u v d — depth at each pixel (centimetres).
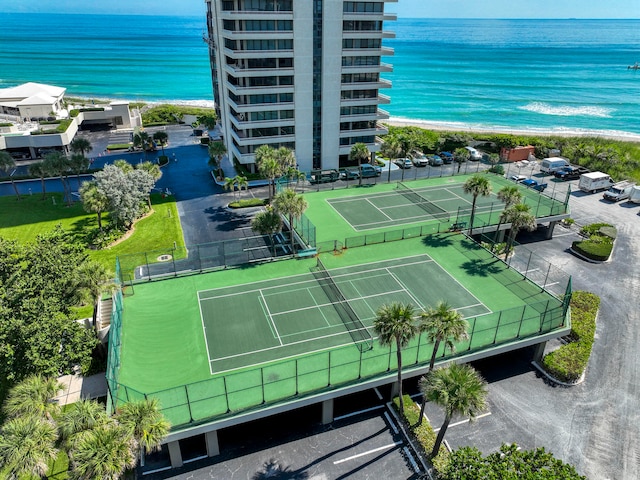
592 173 7319
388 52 7319
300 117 7244
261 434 3077
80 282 3409
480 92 18075
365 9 6981
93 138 10394
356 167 7806
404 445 2995
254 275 4444
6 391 3181
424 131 10038
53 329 2969
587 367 3659
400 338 2666
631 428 3125
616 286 4719
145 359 3319
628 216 6372
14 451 2097
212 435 2833
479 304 3991
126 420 2295
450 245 5012
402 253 4847
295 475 2784
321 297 4091
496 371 3625
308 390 3002
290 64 6931
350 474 2794
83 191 5484
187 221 6062
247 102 6944
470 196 6397
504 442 3000
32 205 6650
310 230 5234
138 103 13612
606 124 13762
